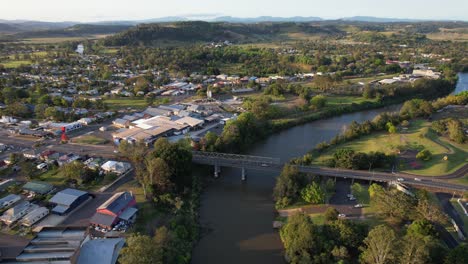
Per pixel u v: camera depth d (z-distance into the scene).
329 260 89.25
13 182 127.62
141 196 122.19
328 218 105.69
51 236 96.44
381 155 148.25
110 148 165.75
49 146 166.25
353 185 128.38
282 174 130.88
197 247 103.75
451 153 157.62
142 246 80.00
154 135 178.00
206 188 141.00
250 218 119.25
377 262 80.00
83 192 118.94
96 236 99.38
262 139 195.62
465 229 102.62
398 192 115.44
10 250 90.88
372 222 107.75
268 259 98.44
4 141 172.25
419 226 93.06
